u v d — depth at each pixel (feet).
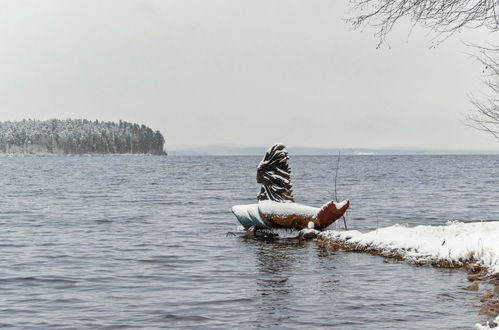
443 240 63.26
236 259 68.74
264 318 40.93
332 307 43.78
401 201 164.45
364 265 61.57
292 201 89.35
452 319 39.29
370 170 451.94
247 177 350.84
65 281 55.67
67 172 426.92
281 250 75.10
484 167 516.32
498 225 70.28
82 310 43.96
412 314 41.04
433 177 323.78
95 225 110.83
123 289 51.78
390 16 38.19
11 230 102.42
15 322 40.65
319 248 75.46
